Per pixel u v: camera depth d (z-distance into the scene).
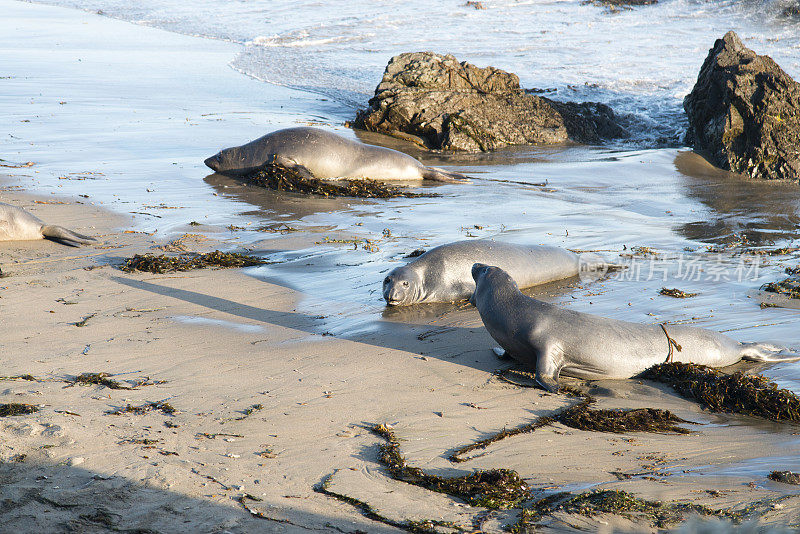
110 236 13.28
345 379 7.73
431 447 6.27
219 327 9.18
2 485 5.23
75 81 29.39
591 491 5.41
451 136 23.33
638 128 26.56
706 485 5.57
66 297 10.16
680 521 4.93
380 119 24.42
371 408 7.03
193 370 7.79
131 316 9.48
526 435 6.61
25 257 12.02
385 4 54.72
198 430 6.36
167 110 25.25
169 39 43.62
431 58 25.48
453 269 10.59
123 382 7.38
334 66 35.94
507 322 8.34
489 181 18.75
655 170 20.48
